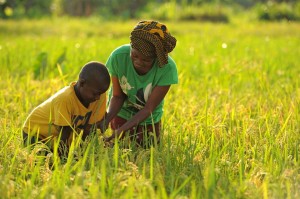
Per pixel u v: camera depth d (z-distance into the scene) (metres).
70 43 14.85
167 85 5.62
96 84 4.99
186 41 16.55
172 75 5.61
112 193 4.16
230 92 7.86
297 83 8.23
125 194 4.13
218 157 5.00
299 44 16.17
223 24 28.34
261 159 5.06
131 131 6.00
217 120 6.14
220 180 4.43
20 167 4.70
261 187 4.27
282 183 4.41
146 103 5.66
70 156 4.74
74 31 20.66
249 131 5.63
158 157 4.89
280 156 4.93
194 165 4.79
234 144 5.38
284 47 15.02
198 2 34.56
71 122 5.23
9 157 4.87
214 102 7.02
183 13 31.86
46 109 5.26
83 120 5.31
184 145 5.26
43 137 5.33
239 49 14.14
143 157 4.83
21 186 4.34
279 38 18.73
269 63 10.69
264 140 5.47
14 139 5.23
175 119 6.30
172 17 31.66
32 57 11.06
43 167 4.73
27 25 23.08
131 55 5.30
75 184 4.14
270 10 32.69
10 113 6.32
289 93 7.82
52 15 32.03
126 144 5.30
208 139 5.37
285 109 6.62
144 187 4.12
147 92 5.70
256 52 13.43
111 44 14.86
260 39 17.88
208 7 32.94
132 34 5.15
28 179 4.57
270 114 6.34
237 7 46.16
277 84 8.64
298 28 23.98
